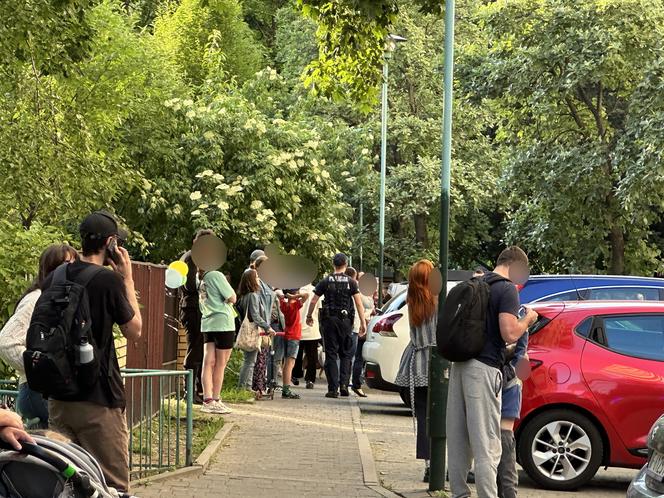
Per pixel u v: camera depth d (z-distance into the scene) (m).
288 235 29.31
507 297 9.95
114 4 27.23
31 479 4.50
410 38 52.78
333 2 18.41
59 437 4.84
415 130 53.03
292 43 54.78
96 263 7.71
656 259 44.25
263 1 65.06
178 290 19.56
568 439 12.80
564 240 41.97
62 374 7.25
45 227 12.16
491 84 41.34
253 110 29.94
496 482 10.45
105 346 7.52
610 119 42.97
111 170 17.38
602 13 39.25
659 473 7.92
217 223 27.25
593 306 13.20
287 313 21.94
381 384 20.77
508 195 43.41
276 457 13.71
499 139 44.44
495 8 40.91
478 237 59.22
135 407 13.39
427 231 57.03
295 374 26.06
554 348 12.98
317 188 30.28
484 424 9.93
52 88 17.00
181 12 50.16
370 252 54.81
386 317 21.05
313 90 19.92
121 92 26.41
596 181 40.53
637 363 12.88
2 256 11.18
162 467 11.94
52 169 15.97
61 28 15.18
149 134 28.12
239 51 52.50
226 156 29.02
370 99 19.83
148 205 27.30
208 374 17.22
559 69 40.56
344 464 13.48
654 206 41.38
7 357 8.45
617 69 39.53
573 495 12.54
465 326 9.90
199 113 28.81
